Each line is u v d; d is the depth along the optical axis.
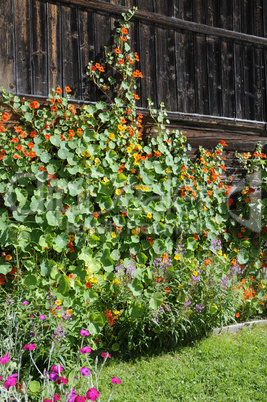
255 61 6.84
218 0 6.42
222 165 6.26
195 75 6.16
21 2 4.81
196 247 5.57
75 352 4.26
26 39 4.84
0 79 4.66
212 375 4.00
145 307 4.60
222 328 5.19
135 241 5.14
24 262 4.50
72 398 2.73
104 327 4.65
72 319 4.35
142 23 5.67
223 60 6.46
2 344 3.62
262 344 4.80
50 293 4.09
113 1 5.43
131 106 5.37
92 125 5.11
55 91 4.85
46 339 3.87
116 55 5.41
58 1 5.03
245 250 6.13
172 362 4.32
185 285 4.93
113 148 5.21
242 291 5.60
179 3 6.02
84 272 4.61
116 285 4.62
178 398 3.63
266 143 7.01
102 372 4.08
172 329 4.56
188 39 6.11
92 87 5.28
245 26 6.72
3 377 3.06
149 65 5.73
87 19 5.24
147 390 3.78
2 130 4.55
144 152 5.61
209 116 6.21
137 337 4.61
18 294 4.21
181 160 5.83
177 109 5.97
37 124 4.83
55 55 5.02
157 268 4.96
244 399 3.61
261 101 6.89
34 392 3.41
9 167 4.72
